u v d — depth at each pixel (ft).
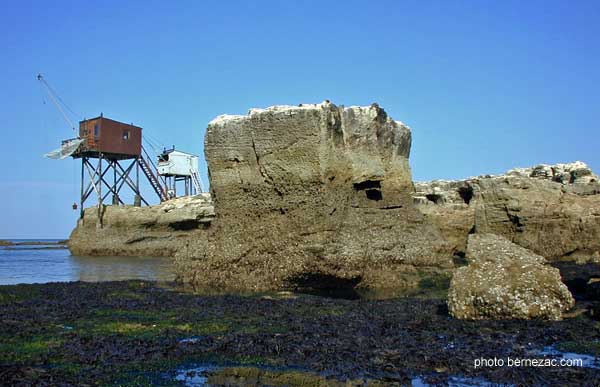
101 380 42.93
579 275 105.60
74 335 56.70
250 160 104.12
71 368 45.65
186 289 96.53
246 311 70.79
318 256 93.81
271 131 101.14
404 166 122.42
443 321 62.28
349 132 107.76
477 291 63.93
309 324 61.67
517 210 152.56
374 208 112.27
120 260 205.87
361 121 110.42
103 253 239.50
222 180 107.24
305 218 96.73
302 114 98.02
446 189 179.01
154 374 44.47
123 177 274.16
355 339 53.98
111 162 272.31
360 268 98.58
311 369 45.29
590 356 48.39
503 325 59.47
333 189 100.42
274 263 96.48
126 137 266.57
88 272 147.95
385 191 115.75
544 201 152.35
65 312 70.49
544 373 43.45
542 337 54.13
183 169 294.66
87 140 256.52
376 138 114.01
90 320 65.05
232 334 56.85
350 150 107.14
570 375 42.88
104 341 54.19
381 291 95.35
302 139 98.02
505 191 155.22
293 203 98.43
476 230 158.20
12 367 45.34
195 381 42.91
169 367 46.24
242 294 89.30
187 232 237.45
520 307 62.18
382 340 53.52
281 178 99.91
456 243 157.79
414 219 117.70
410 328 58.54
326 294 92.94
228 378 43.52
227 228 104.94
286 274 94.22
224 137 107.24
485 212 157.48
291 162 98.94
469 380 42.29
